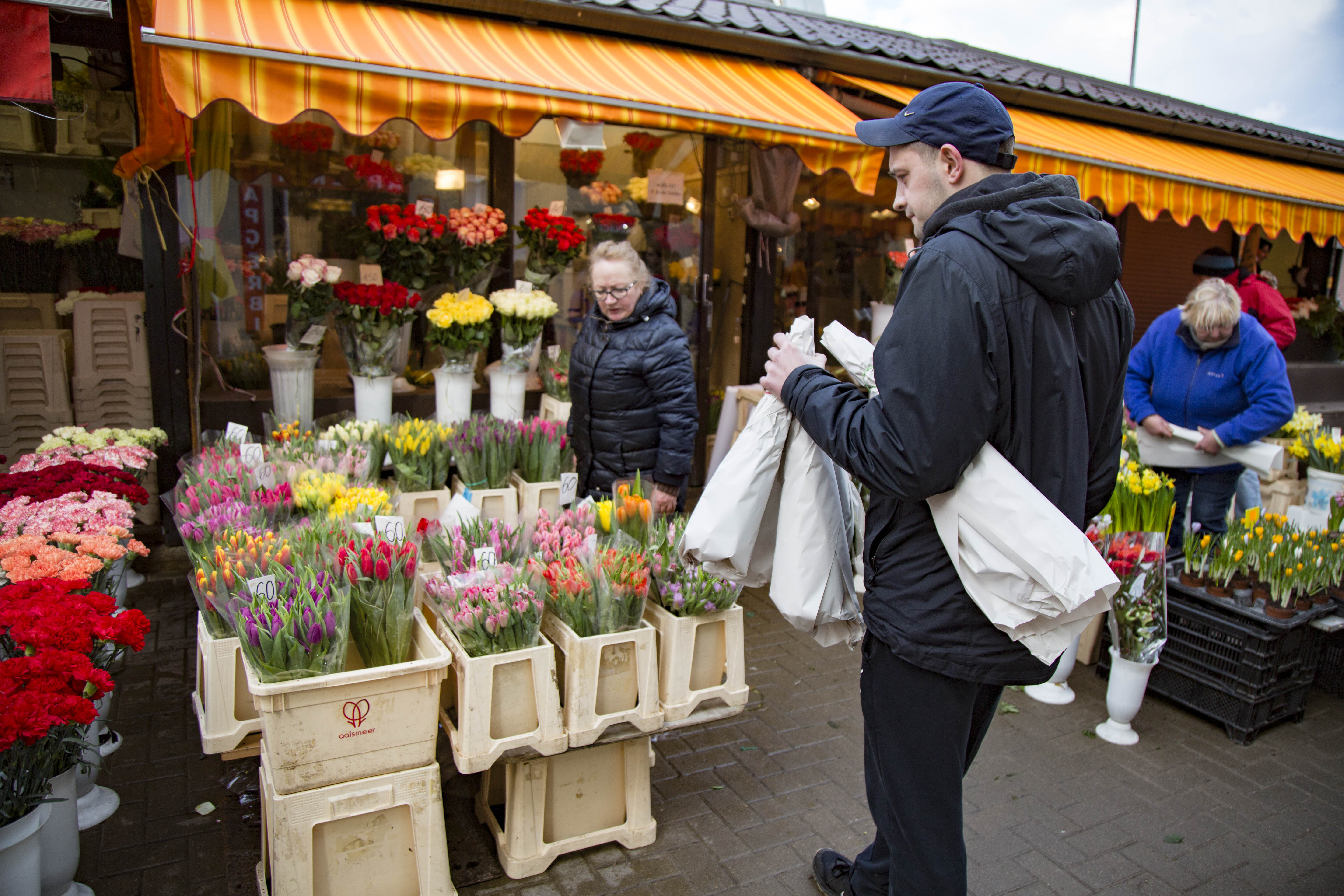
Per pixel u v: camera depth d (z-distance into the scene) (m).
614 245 3.25
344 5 3.86
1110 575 1.57
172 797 2.72
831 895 2.36
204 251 4.48
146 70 4.11
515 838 2.37
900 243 6.41
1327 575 3.38
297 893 1.98
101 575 2.72
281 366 4.41
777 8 5.62
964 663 1.72
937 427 1.54
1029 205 1.58
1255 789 3.04
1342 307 9.08
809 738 3.23
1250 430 3.82
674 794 2.84
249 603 2.05
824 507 1.97
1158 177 5.08
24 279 4.57
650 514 2.72
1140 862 2.61
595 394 3.37
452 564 2.54
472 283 4.90
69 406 4.61
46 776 1.92
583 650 2.24
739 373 6.27
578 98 3.52
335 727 1.97
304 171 4.70
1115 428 1.90
